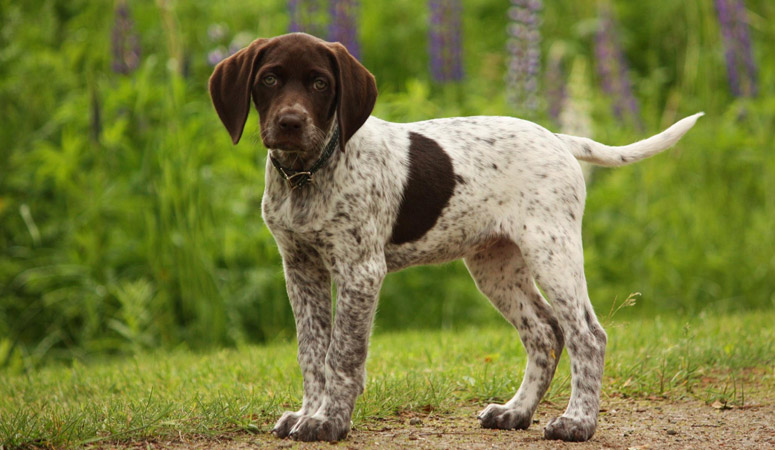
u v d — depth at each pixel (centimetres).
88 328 1033
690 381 659
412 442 492
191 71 1274
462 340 864
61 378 755
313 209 498
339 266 501
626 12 1750
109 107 1098
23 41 1309
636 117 1282
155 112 1120
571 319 518
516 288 568
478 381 632
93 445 485
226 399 564
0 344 1007
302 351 523
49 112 1241
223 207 1098
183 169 1029
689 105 1327
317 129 478
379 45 1622
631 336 818
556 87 1259
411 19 1667
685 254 1185
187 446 484
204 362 784
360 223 499
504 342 828
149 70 1084
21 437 484
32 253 1110
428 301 1150
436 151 536
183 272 1020
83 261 1063
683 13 1688
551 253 523
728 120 1271
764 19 1547
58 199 1137
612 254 1201
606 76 1309
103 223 1081
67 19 1481
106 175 1101
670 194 1237
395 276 1145
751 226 1237
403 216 527
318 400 517
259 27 1433
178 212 1025
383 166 516
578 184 547
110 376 742
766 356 721
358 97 490
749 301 1168
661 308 1159
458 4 1249
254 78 493
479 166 539
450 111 1158
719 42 1393
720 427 536
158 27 1408
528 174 537
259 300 1077
